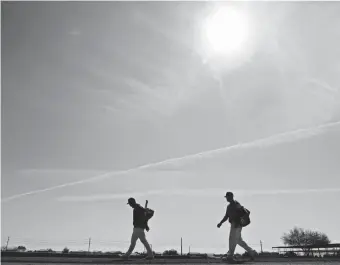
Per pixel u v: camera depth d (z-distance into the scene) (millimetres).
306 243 70312
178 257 12312
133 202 10758
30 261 8258
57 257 11508
